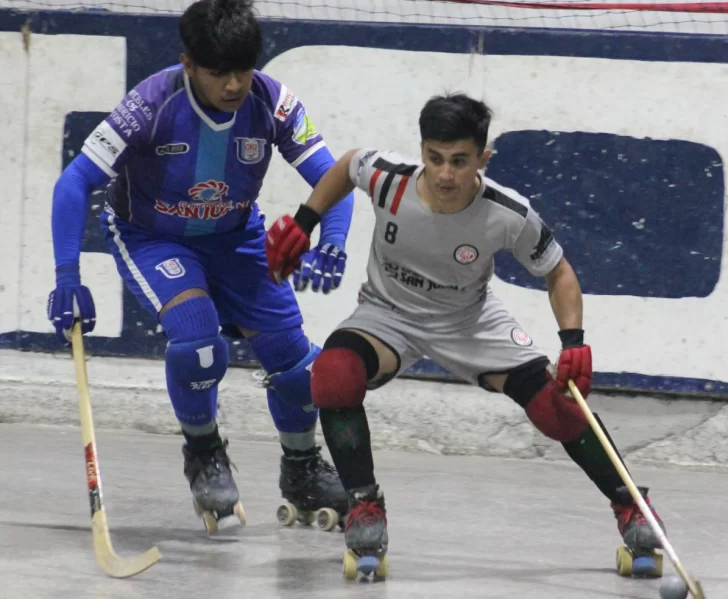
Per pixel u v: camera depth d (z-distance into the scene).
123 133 13.21
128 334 21.34
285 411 14.91
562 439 13.11
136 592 11.59
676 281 20.22
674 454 20.67
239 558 13.34
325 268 13.21
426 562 13.41
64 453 19.22
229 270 14.60
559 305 12.90
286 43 20.56
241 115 13.60
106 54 20.86
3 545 13.32
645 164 20.11
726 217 20.02
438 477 18.84
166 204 13.82
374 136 20.55
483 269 13.01
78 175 13.24
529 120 20.23
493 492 17.88
